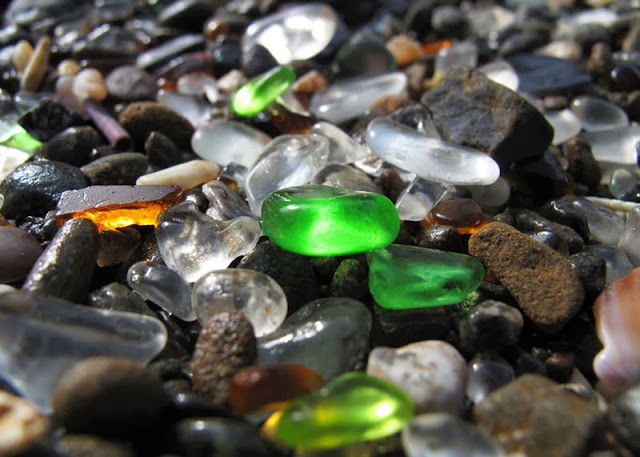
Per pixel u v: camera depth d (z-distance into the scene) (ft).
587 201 0.25
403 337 0.20
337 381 0.16
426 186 0.24
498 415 0.17
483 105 0.27
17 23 0.45
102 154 0.29
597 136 0.30
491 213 0.26
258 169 0.25
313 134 0.26
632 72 0.34
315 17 0.38
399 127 0.26
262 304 0.19
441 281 0.20
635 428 0.15
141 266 0.21
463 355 0.20
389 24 0.45
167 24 0.44
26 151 0.29
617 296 0.20
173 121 0.30
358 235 0.20
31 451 0.15
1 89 0.35
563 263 0.21
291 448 0.16
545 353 0.20
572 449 0.16
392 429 0.15
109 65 0.38
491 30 0.45
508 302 0.21
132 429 0.16
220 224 0.22
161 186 0.24
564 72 0.35
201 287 0.20
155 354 0.18
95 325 0.18
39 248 0.22
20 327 0.17
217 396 0.17
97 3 0.46
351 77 0.36
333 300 0.20
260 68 0.35
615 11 0.45
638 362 0.18
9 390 0.17
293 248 0.21
